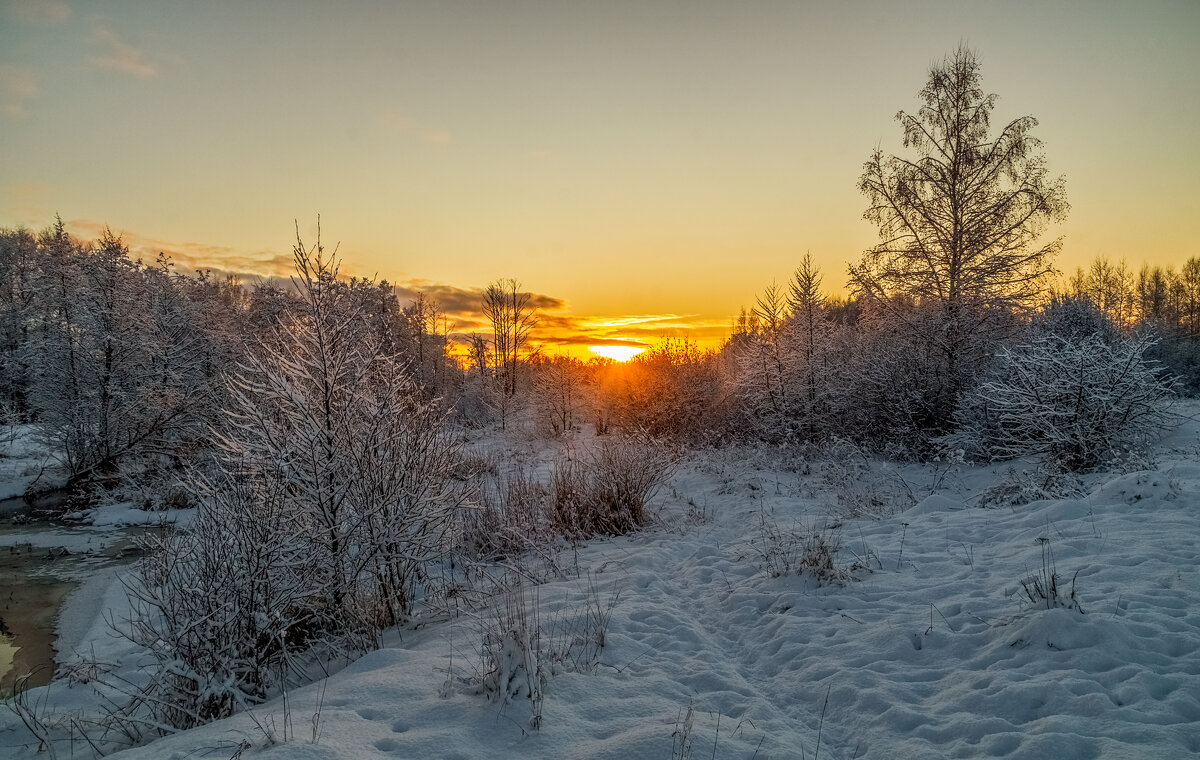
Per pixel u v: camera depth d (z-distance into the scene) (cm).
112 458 1828
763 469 1459
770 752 348
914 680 440
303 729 364
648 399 2102
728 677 472
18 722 538
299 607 591
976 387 1377
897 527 835
